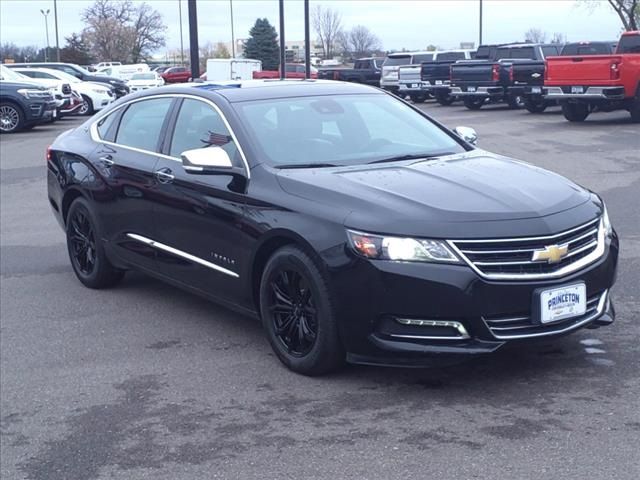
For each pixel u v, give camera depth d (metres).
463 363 5.55
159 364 5.93
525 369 5.42
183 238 6.37
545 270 4.96
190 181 6.23
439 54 36.47
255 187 5.70
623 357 5.56
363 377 5.42
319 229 5.14
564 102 21.97
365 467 4.26
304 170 5.73
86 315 7.15
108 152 7.37
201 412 5.07
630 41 21.72
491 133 20.05
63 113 28.23
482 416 4.77
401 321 4.92
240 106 6.29
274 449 4.53
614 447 4.32
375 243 4.91
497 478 4.07
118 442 4.75
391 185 5.34
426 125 6.76
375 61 43.62
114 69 54.12
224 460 4.45
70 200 7.97
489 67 28.19
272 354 5.98
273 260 5.47
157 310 7.20
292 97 6.54
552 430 4.55
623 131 19.08
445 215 4.93
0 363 6.11
